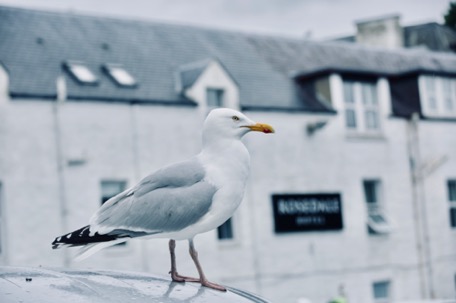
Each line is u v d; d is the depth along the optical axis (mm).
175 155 23438
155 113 23234
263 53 29312
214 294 4289
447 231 30094
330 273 26391
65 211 21281
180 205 5055
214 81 24547
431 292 29156
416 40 50656
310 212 26188
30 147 21031
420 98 30359
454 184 31375
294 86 28000
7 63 22156
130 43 25641
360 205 27656
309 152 26562
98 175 21969
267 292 24859
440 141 30547
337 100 27672
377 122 29047
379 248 27906
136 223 5078
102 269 4586
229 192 5137
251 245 24703
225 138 5223
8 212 20547
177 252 22969
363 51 32719
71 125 21703
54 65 22812
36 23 24453
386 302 28141
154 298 4000
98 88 22750
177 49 26672
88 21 25766
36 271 4203
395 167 29062
